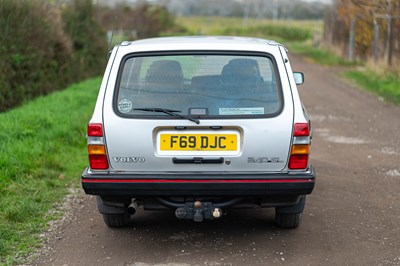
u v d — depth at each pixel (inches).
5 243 227.8
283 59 220.4
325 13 1839.3
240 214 270.4
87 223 258.1
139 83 217.2
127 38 1736.0
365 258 217.5
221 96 215.0
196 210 215.3
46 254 221.0
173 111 212.2
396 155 407.8
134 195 212.5
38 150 363.6
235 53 221.0
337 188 319.3
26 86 629.6
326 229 250.1
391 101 700.0
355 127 524.4
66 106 552.4
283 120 211.2
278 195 212.5
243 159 210.5
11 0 593.6
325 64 1330.0
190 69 219.1
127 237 240.2
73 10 944.9
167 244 231.6
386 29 1022.4
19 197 285.1
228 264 210.2
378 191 314.2
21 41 622.2
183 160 210.2
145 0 1879.9
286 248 226.8
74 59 855.1
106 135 211.8
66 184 319.3
